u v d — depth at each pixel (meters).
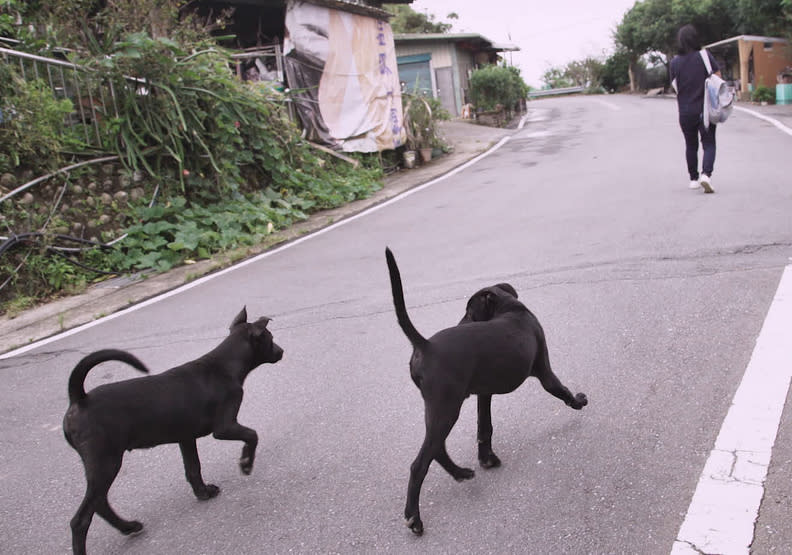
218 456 3.82
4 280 7.55
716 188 8.80
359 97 14.72
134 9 10.65
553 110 31.95
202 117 10.05
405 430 3.81
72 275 7.91
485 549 2.78
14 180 8.31
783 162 10.26
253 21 16.70
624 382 4.00
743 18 29.41
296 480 3.47
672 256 6.12
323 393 4.39
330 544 2.95
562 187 10.62
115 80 9.61
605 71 52.16
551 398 3.98
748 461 3.07
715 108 8.21
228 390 3.37
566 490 3.10
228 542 3.05
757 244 6.08
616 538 2.72
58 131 9.05
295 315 5.99
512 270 6.45
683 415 3.55
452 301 5.80
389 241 8.54
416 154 16.39
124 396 3.01
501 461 3.41
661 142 14.48
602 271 6.00
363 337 5.27
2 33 9.77
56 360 5.62
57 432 4.32
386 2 22.70
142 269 8.45
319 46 13.78
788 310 4.57
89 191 8.92
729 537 2.62
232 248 8.89
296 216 10.50
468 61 32.00
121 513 3.36
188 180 9.84
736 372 3.89
